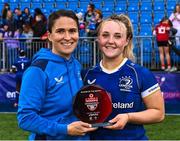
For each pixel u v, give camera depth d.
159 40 13.13
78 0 19.61
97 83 3.56
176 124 10.37
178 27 14.35
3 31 15.47
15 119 11.27
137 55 13.28
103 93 3.29
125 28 3.59
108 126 3.27
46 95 3.33
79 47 13.30
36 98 3.27
